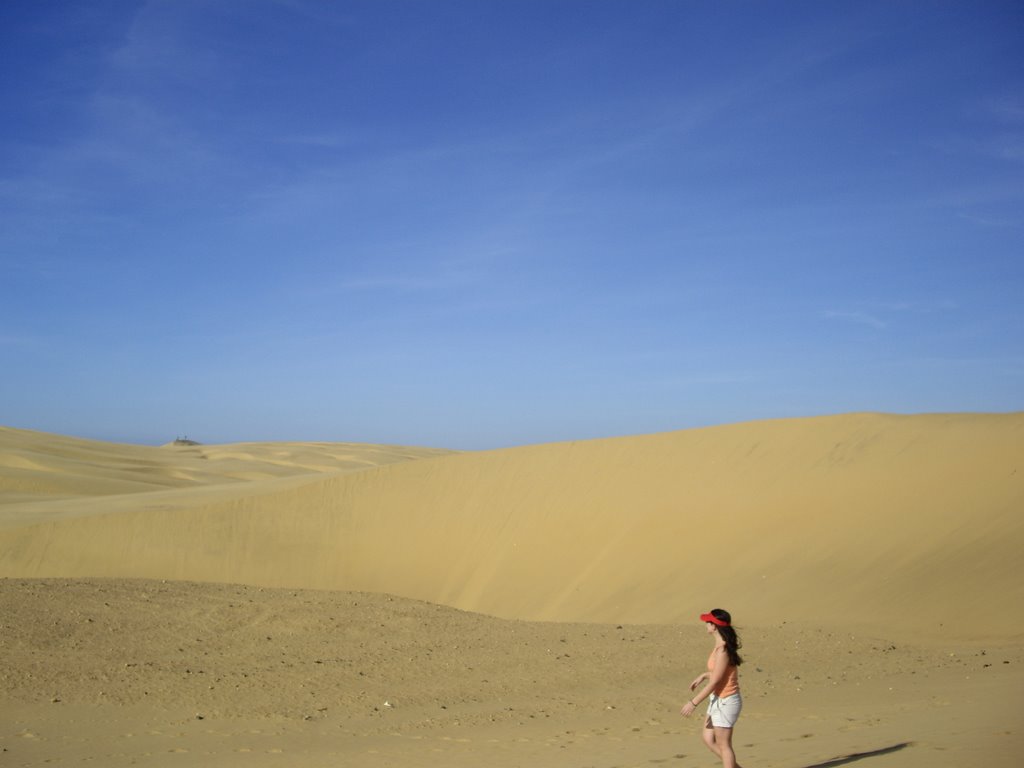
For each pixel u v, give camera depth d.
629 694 14.33
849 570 26.67
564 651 17.69
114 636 17.61
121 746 11.16
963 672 15.39
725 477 36.84
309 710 13.40
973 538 25.83
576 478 41.62
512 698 14.20
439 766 9.41
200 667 15.86
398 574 39.38
